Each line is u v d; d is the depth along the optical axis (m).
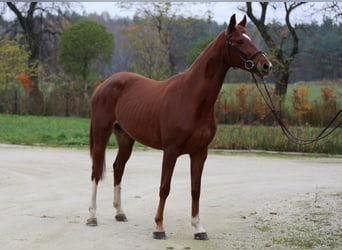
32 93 28.38
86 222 7.02
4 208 7.83
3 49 28.33
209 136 6.25
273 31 29.08
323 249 6.06
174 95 6.29
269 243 6.27
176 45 29.48
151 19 29.06
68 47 30.81
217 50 6.12
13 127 20.89
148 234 6.55
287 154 15.99
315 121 22.08
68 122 23.98
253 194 9.49
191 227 7.03
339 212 7.94
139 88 7.00
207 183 10.63
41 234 6.36
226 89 25.38
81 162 12.93
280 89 27.34
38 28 34.03
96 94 7.41
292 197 9.20
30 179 10.58
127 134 7.27
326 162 14.27
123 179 10.75
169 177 6.30
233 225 7.18
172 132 6.19
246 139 16.83
